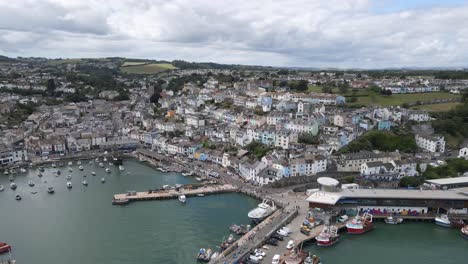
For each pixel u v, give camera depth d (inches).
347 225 6678.2
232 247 5767.7
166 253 5821.9
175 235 6437.0
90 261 5580.7
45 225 6806.1
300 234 6314.0
